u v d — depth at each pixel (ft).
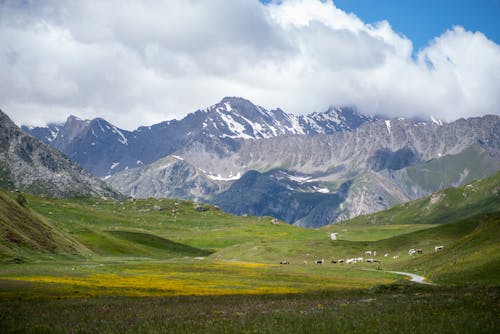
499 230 347.77
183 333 144.15
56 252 456.45
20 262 377.30
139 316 177.37
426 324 144.46
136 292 262.26
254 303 213.25
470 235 392.88
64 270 365.81
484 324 141.38
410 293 232.53
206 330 147.64
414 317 156.56
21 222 459.32
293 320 160.25
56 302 212.02
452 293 216.54
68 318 172.96
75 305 204.64
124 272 388.78
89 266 417.90
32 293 238.27
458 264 317.63
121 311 189.47
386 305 187.01
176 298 236.02
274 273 422.82
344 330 142.72
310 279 379.35
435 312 163.63
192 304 211.82
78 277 321.52
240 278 375.66
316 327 147.43
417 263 422.00
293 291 286.25
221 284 327.67
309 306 197.36
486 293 204.33
